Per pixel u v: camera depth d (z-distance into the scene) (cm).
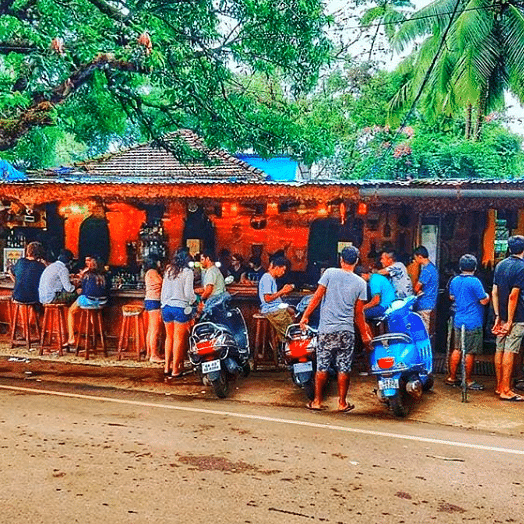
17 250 1138
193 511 370
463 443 536
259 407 656
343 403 644
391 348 616
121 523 350
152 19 1035
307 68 1204
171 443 508
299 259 1108
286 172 1759
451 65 1616
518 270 675
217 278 796
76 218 1152
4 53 1059
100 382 762
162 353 922
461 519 371
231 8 1170
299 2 1127
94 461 455
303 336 671
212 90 1178
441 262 1010
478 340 723
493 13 1501
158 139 1320
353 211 1037
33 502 377
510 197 773
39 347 972
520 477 450
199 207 1114
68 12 986
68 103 1259
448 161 1875
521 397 692
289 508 379
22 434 522
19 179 1005
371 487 419
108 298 943
